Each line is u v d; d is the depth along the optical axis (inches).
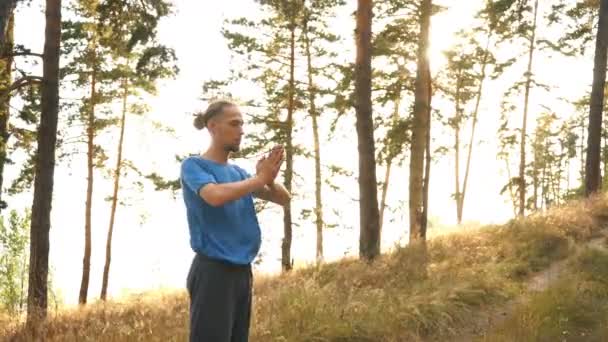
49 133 436.5
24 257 762.2
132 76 857.5
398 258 423.5
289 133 887.1
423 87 657.6
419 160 658.8
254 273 615.2
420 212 649.6
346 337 253.8
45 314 372.2
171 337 248.8
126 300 564.1
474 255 441.1
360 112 535.2
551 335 250.2
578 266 375.6
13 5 273.3
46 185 430.9
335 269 443.2
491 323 283.6
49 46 437.7
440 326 278.4
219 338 113.7
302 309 269.6
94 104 883.4
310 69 954.7
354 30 542.0
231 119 117.1
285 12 870.4
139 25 474.3
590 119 722.2
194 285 116.6
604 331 247.3
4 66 473.7
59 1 442.3
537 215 532.1
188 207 115.7
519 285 351.3
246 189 107.8
